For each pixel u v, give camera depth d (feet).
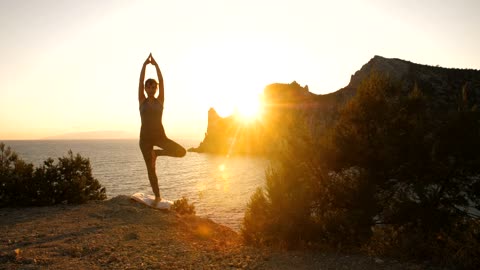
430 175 23.13
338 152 24.39
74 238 22.72
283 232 21.86
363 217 21.80
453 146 22.98
